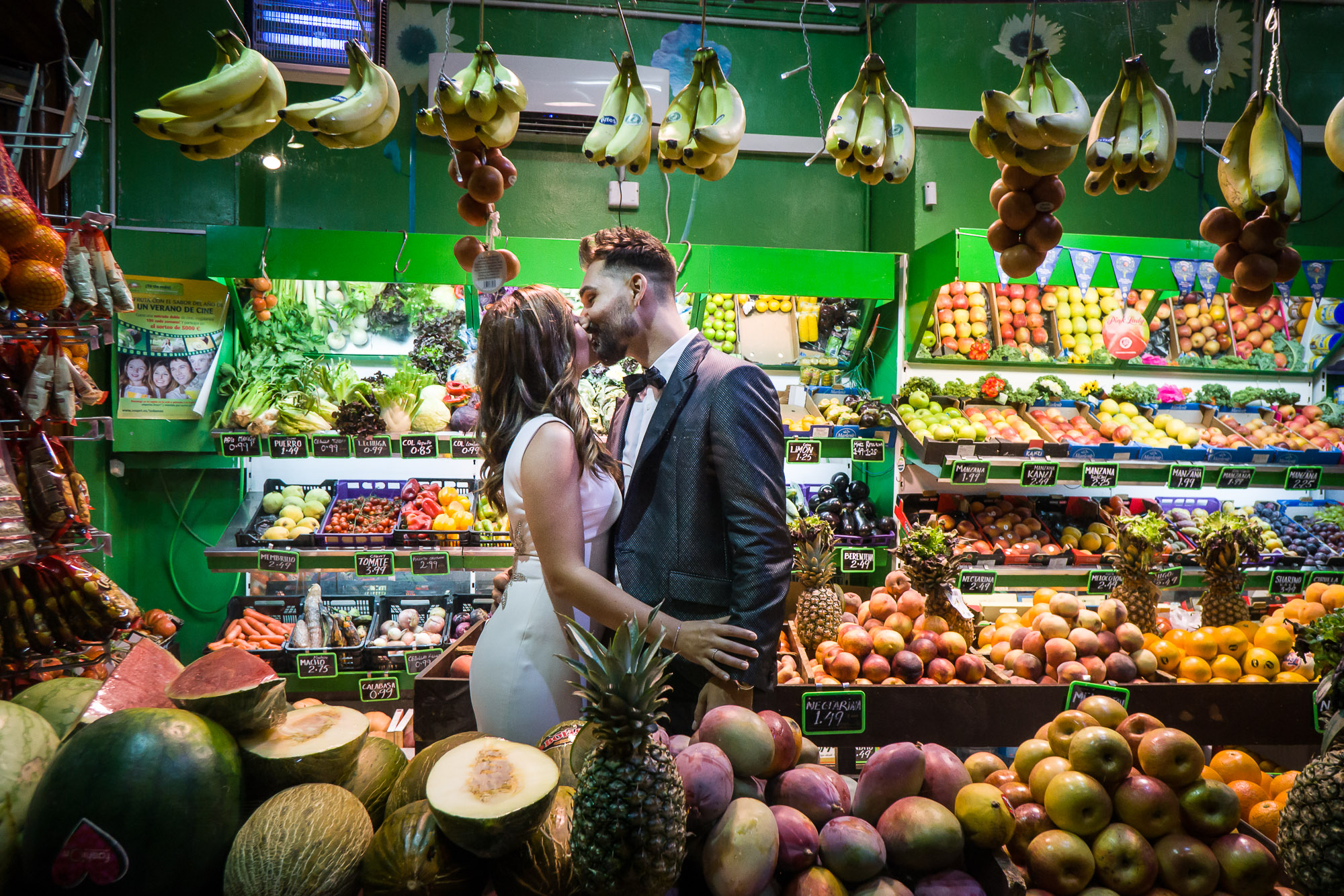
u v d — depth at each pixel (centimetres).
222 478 400
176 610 398
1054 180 202
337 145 190
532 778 111
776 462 176
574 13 430
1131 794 161
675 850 104
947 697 243
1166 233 445
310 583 405
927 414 379
